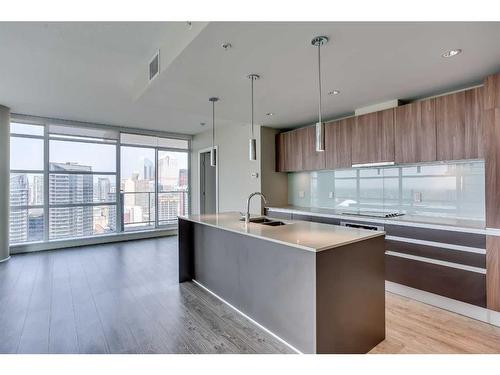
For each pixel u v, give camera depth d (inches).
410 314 107.7
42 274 154.3
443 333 93.8
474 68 103.1
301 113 167.8
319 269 74.8
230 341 89.5
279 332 90.4
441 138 119.2
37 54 112.4
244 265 107.6
